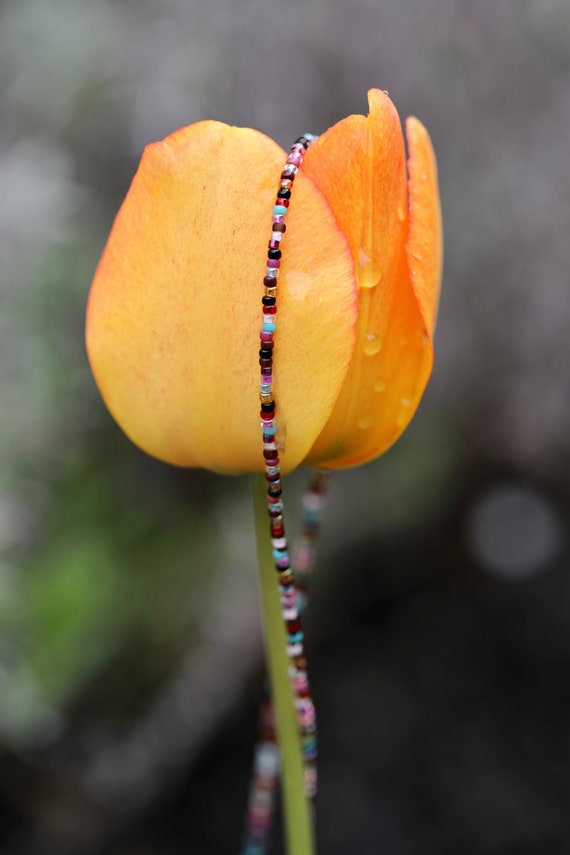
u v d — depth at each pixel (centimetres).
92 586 66
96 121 79
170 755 70
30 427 66
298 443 33
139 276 32
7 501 61
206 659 74
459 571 95
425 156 34
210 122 32
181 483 80
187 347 33
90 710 70
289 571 34
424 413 89
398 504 87
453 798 71
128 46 78
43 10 79
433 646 87
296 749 36
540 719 79
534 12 81
